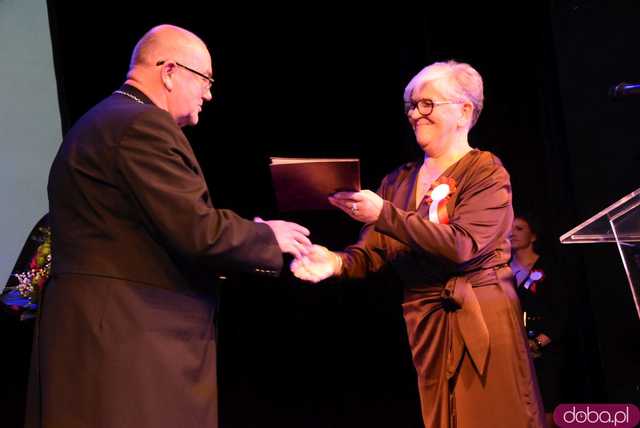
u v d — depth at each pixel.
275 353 4.04
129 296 1.75
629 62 3.34
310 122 3.97
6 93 4.27
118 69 3.94
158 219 1.73
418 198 2.32
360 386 3.95
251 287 4.11
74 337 1.72
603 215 1.78
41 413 1.73
